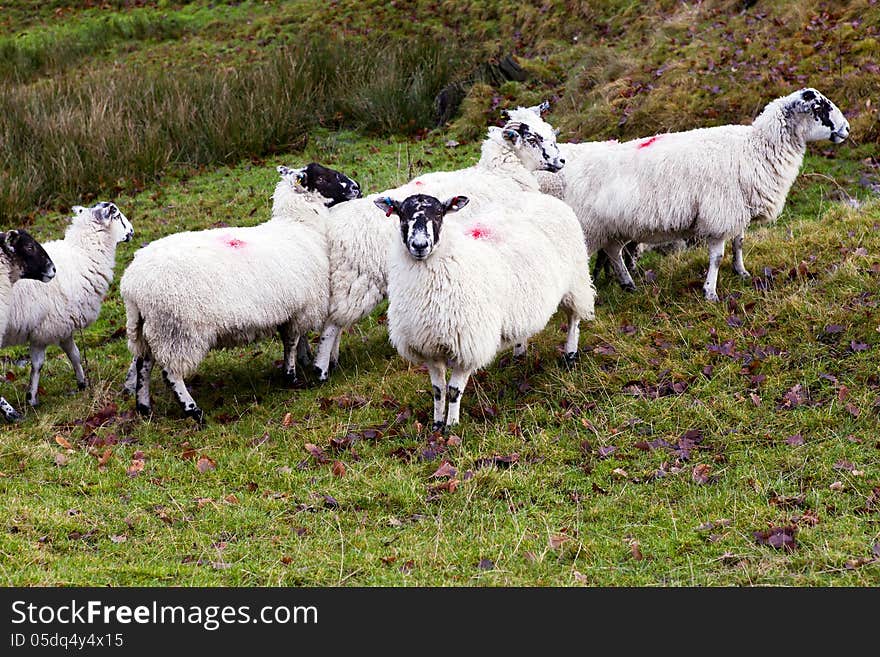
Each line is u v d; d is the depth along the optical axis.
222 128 15.46
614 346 7.80
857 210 9.55
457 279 6.45
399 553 5.53
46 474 6.71
